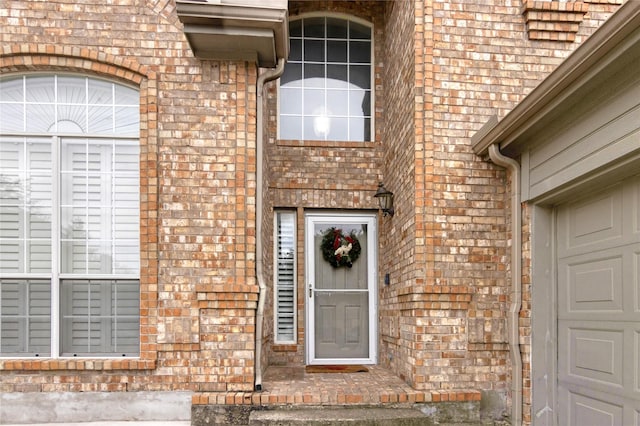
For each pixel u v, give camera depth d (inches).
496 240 167.5
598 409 131.8
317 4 231.0
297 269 223.9
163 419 155.5
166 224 162.1
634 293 118.8
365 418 144.5
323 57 235.5
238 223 163.5
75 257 165.9
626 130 109.1
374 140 228.7
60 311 163.3
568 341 147.3
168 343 157.6
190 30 150.7
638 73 105.0
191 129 165.2
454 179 168.2
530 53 173.9
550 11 173.2
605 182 127.8
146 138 163.3
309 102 233.8
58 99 168.4
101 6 164.4
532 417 151.2
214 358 158.6
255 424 143.7
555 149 139.4
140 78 165.2
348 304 227.6
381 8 231.5
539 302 153.6
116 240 167.5
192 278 161.0
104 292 165.6
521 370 154.6
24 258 164.1
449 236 166.2
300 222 223.8
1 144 166.9
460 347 161.9
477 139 163.9
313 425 143.3
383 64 230.1
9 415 153.7
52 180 166.6
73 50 161.8
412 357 165.2
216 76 167.0
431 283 163.3
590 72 111.4
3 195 165.6
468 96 171.0
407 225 177.9
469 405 157.3
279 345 218.2
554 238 155.1
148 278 159.2
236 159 165.5
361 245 230.5
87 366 154.7
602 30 100.6
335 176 225.8
